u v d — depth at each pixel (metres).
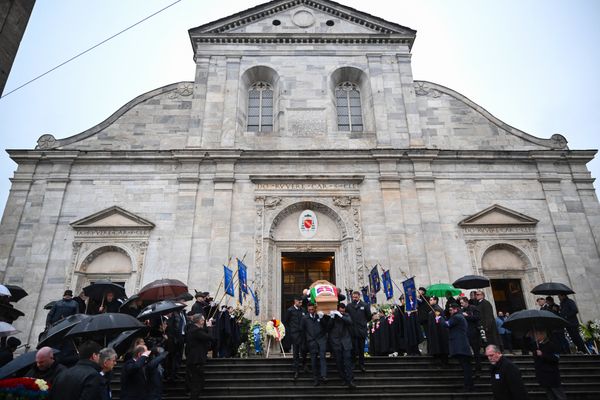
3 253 17.95
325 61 23.19
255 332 15.70
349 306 11.84
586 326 15.86
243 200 19.66
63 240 18.47
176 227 18.80
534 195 20.11
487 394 10.19
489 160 20.80
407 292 13.56
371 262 18.58
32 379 6.23
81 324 7.60
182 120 21.61
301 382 11.01
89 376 5.72
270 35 23.55
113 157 20.19
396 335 13.23
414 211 19.47
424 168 20.41
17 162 19.86
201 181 19.86
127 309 11.72
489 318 12.37
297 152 20.36
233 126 21.17
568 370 11.65
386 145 21.08
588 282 18.19
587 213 19.61
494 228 19.33
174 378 10.70
